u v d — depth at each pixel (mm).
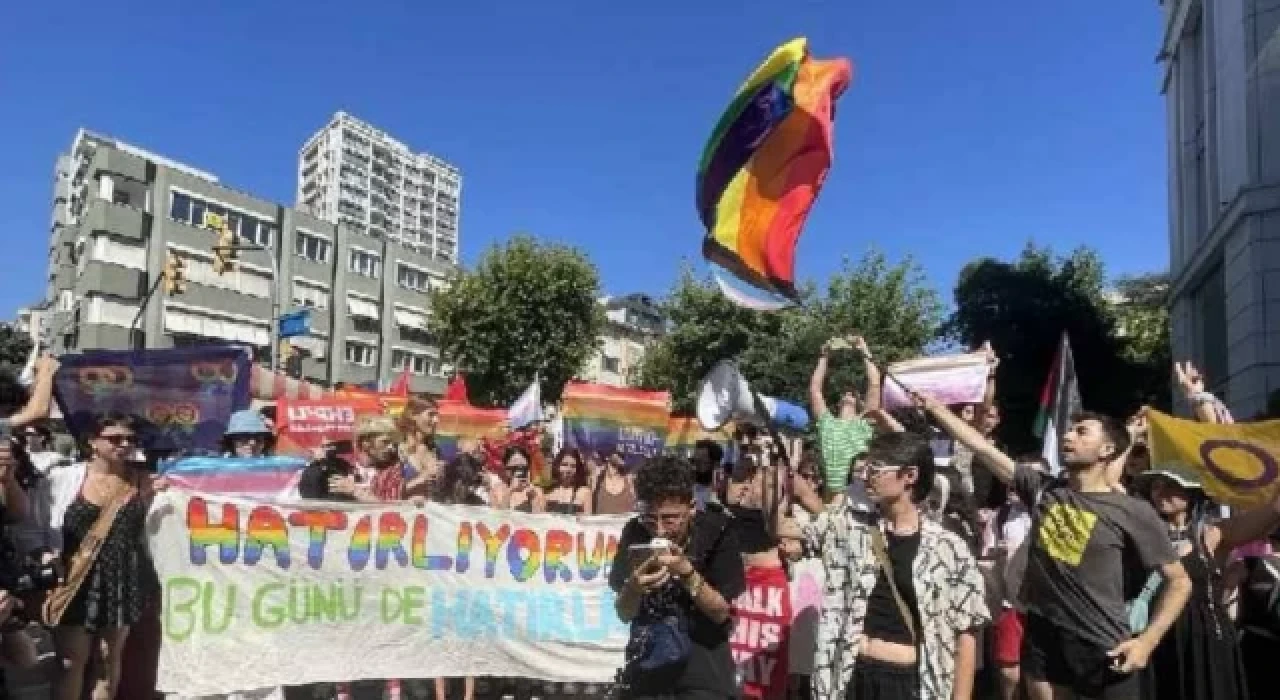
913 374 6984
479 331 41125
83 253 56000
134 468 6016
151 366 7035
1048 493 4613
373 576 7031
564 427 10570
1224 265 30656
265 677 6617
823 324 34156
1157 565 4305
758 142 5648
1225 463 5535
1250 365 26734
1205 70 34250
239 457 7934
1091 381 40875
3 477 5016
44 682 6676
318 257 67875
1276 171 26859
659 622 4113
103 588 5656
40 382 5824
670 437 12047
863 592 4254
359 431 8625
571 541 7598
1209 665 5000
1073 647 4344
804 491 6090
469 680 7215
